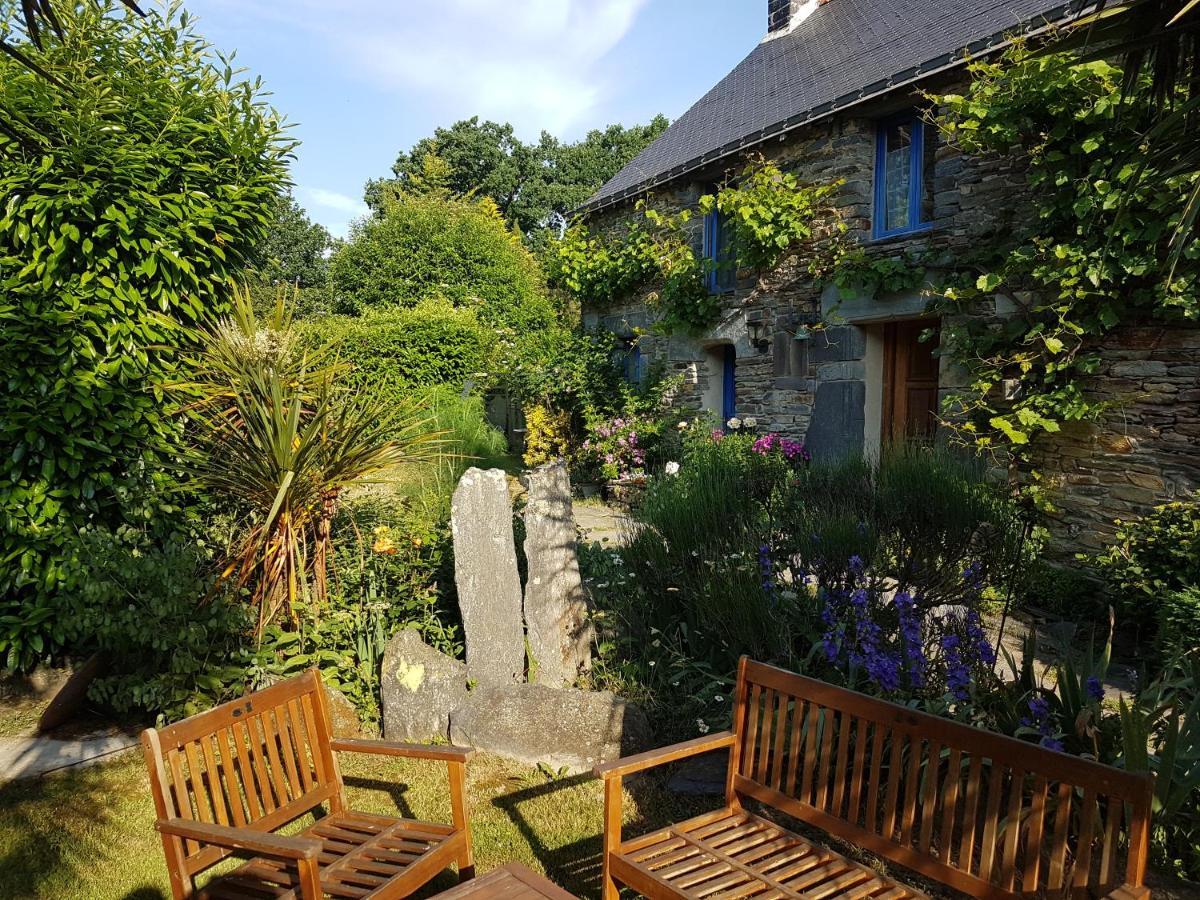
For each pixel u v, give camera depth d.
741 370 8.53
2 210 4.00
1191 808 2.43
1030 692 2.78
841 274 6.86
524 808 2.94
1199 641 3.74
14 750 3.44
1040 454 5.43
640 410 9.77
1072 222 5.05
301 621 3.76
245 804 2.35
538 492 3.71
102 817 2.92
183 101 4.31
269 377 3.64
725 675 3.46
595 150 38.03
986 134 5.37
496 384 13.91
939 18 7.14
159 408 4.19
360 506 4.80
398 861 2.10
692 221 9.16
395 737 3.48
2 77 3.80
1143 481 4.86
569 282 11.18
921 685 2.92
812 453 7.49
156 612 3.23
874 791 2.05
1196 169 2.74
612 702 3.27
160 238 4.10
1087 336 5.12
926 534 4.10
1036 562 4.48
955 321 6.04
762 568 3.63
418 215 19.69
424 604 4.00
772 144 7.77
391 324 13.82
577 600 3.74
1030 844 1.73
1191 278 4.46
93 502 3.96
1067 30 4.96
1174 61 2.57
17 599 3.97
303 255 33.25
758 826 2.27
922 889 2.43
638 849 2.13
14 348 3.74
